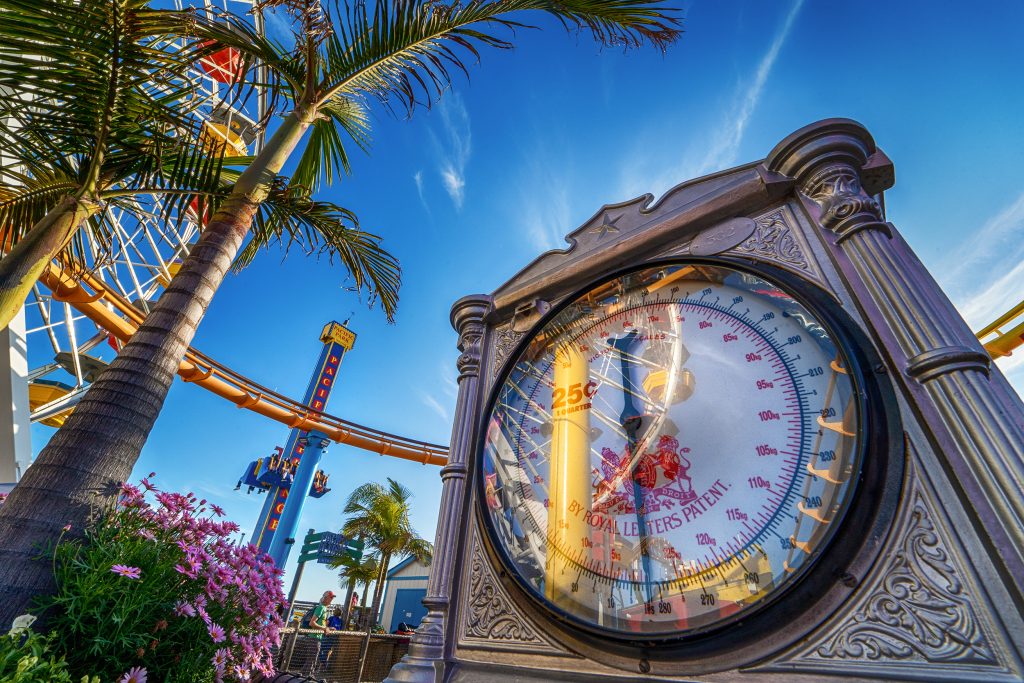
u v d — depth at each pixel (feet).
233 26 9.57
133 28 7.91
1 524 5.90
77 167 9.52
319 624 30.71
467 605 4.02
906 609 2.29
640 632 2.81
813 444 2.83
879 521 2.50
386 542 55.26
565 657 3.20
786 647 2.45
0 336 18.16
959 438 2.44
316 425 40.88
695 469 3.24
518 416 4.61
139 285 25.11
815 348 3.15
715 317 3.81
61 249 8.46
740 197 4.20
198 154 9.85
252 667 6.81
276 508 63.36
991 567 2.19
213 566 6.77
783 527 2.69
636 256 4.72
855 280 3.26
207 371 32.07
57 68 7.93
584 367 4.42
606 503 3.53
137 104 8.82
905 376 2.77
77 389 23.34
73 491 6.26
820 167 3.83
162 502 6.97
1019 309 25.08
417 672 3.61
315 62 10.86
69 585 5.59
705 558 2.88
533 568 3.65
